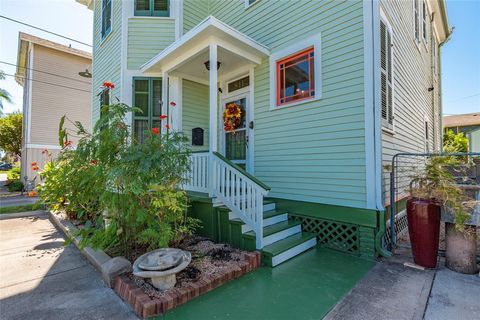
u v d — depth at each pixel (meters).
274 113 4.74
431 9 8.55
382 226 3.41
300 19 4.43
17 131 16.95
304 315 2.14
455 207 2.88
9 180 14.44
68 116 12.55
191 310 2.21
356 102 3.67
